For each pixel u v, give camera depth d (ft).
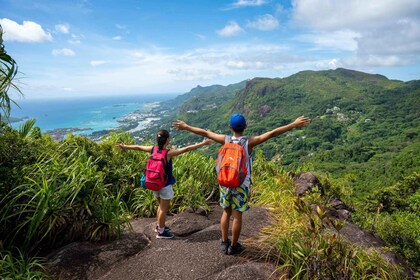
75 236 11.96
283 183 20.20
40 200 10.74
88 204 12.32
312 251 9.87
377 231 19.25
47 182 11.62
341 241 11.28
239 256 10.88
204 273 9.89
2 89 10.95
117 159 18.58
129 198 16.87
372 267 10.82
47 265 10.24
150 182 11.99
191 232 13.58
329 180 25.39
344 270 9.95
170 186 12.67
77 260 10.58
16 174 11.85
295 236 11.48
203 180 19.93
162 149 12.53
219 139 11.14
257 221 14.62
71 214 11.93
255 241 12.05
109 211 12.53
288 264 9.75
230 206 10.71
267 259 10.65
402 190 75.20
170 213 16.71
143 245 12.10
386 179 210.38
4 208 11.03
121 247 11.68
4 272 8.95
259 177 22.68
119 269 10.34
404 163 231.91
